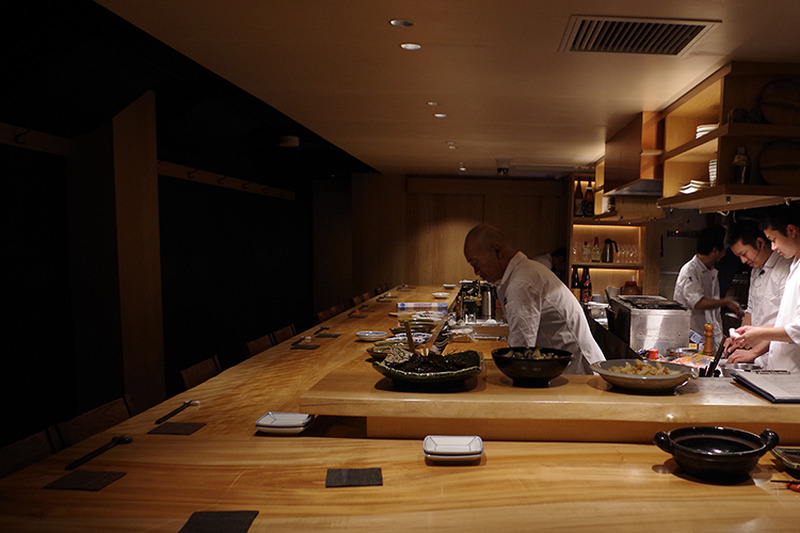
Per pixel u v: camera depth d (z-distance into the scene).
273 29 2.41
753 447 1.52
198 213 5.69
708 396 1.79
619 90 3.29
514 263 2.64
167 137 4.76
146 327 4.20
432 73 3.03
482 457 1.62
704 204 3.36
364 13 2.22
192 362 5.55
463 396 1.76
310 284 9.41
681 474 1.52
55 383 3.80
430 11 2.19
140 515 1.27
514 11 2.17
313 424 1.90
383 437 1.79
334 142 5.45
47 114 3.40
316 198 10.03
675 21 2.24
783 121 2.72
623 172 4.34
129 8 2.20
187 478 1.46
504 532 1.21
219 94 4.29
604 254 6.63
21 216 3.53
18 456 1.60
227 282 6.39
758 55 2.63
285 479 1.46
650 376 1.76
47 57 2.88
